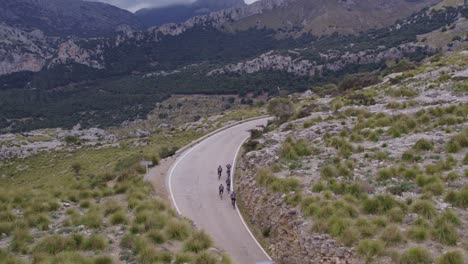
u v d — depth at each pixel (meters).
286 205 19.83
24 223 19.59
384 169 19.95
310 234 16.48
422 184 18.09
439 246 13.55
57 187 27.62
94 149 77.56
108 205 22.34
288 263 17.16
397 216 15.70
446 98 32.34
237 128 58.47
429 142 22.28
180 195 28.31
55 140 103.81
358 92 46.69
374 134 26.39
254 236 21.19
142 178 30.89
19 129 195.12
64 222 19.97
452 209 15.64
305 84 198.50
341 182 19.61
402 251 13.53
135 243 16.98
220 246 19.67
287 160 26.03
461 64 43.38
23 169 73.50
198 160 38.72
